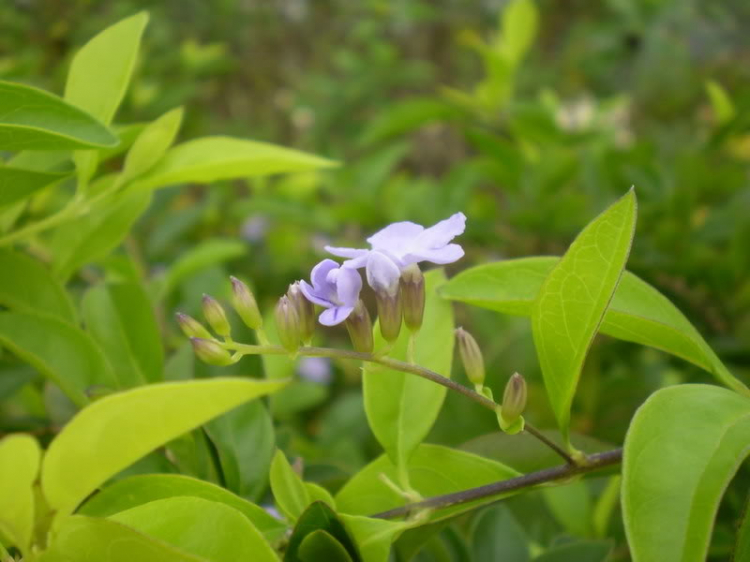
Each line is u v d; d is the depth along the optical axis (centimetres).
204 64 44
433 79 61
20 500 10
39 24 41
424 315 13
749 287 22
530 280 13
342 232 36
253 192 34
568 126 39
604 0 53
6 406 20
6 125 11
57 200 24
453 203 28
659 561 10
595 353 21
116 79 14
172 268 21
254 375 15
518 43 30
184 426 10
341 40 65
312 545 11
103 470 10
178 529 11
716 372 12
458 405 21
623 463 10
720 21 39
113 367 15
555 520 19
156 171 14
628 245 11
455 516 12
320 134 52
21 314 13
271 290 36
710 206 27
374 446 27
